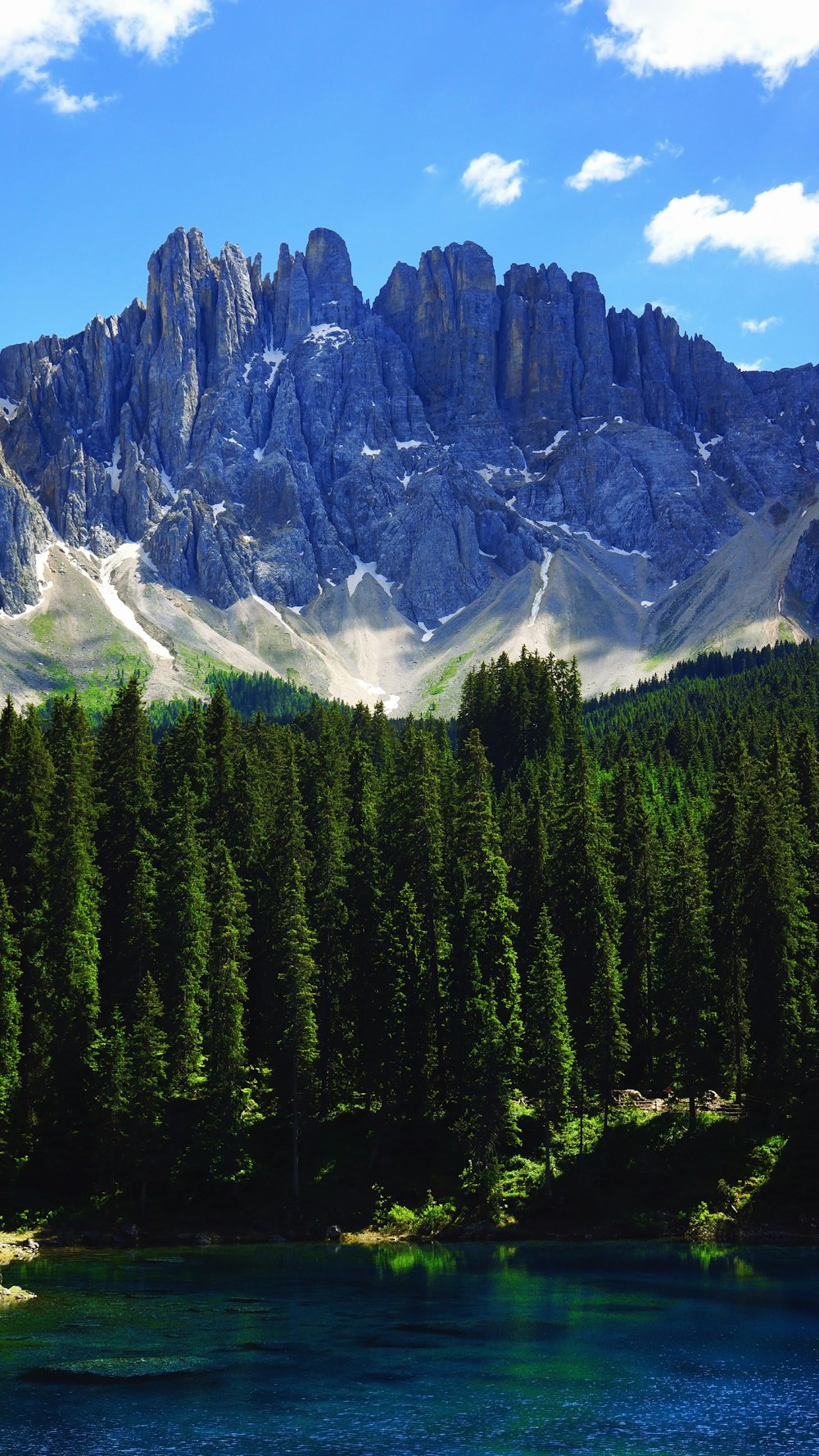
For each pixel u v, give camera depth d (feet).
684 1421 156.15
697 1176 294.87
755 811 328.49
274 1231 280.10
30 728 367.66
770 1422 155.84
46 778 338.95
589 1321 201.46
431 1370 175.42
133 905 324.80
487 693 596.29
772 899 318.04
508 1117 301.22
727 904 342.23
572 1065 311.06
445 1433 151.53
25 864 326.65
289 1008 305.12
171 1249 264.72
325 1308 209.97
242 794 378.32
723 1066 321.52
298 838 345.51
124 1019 311.88
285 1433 151.02
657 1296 218.38
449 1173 302.86
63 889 312.09
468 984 322.75
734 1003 335.67
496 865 337.72
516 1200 292.40
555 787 450.30
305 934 311.68
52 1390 165.68
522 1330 196.13
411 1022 320.91
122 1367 176.04
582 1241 275.80
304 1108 308.19
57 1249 261.85
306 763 435.53
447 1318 203.62
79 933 309.42
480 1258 256.11
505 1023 322.34
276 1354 182.91
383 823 390.83
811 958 330.95
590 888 350.02
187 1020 312.91
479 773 435.12
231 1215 285.43
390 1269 243.40
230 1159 287.89
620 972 347.56
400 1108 317.83
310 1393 165.68
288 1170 302.66
